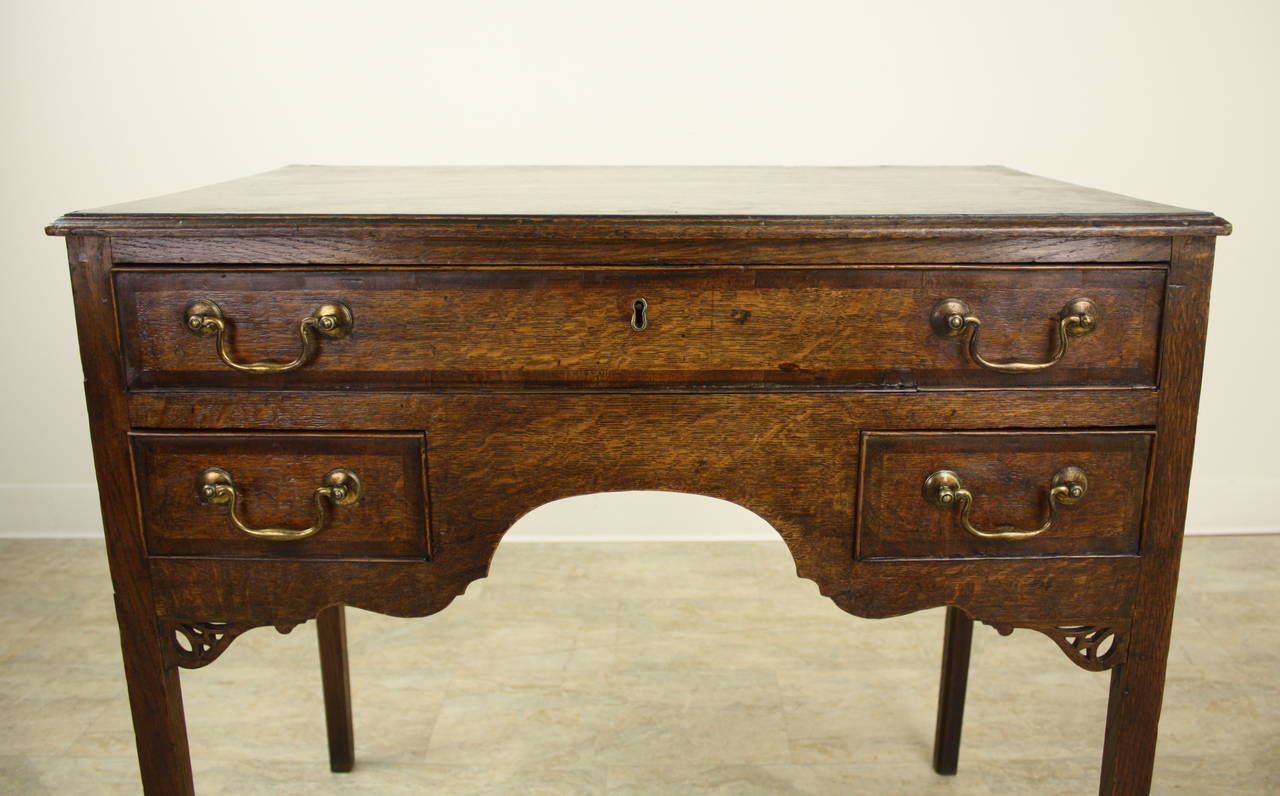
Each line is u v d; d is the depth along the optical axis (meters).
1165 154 2.56
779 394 1.18
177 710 1.30
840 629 2.30
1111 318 1.17
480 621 2.33
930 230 1.13
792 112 2.55
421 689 2.07
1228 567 2.58
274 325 1.16
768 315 1.16
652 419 1.19
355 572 1.24
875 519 1.22
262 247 1.14
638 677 2.11
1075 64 2.51
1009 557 1.24
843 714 1.98
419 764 1.84
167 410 1.19
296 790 1.77
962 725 1.91
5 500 2.75
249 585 1.25
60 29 2.48
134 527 1.22
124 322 1.16
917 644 2.24
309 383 1.18
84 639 2.25
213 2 2.47
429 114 2.55
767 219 1.13
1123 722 1.30
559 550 2.71
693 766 1.83
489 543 1.23
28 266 2.62
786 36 2.50
